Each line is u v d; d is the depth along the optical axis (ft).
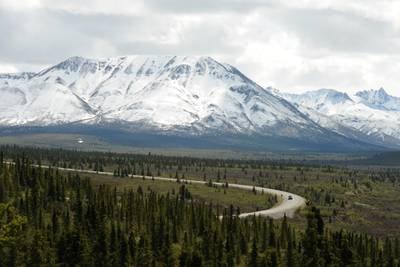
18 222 414.62
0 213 417.49
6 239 410.52
